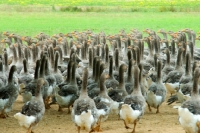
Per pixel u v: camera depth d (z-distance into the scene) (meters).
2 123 18.06
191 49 28.38
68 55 31.70
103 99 17.00
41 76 20.22
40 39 36.31
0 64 20.92
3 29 49.12
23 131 16.86
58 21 56.59
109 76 20.30
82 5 73.38
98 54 28.30
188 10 67.62
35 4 74.88
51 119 18.94
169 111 20.45
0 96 18.16
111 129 17.12
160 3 74.25
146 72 23.34
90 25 52.88
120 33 36.97
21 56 26.89
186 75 21.22
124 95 17.97
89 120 14.84
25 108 15.52
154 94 19.38
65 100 19.27
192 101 15.02
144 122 18.33
